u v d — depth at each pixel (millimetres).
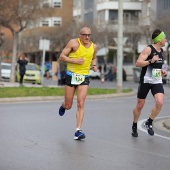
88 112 17844
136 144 10875
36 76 41781
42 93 25531
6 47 90562
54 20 88750
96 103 22125
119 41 29281
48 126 13617
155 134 12477
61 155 9484
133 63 69938
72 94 11695
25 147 10305
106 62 72688
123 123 14602
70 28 74250
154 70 11344
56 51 82312
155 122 15141
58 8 89375
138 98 11680
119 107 20016
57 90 27469
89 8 84375
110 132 12695
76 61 11211
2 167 8391
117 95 27188
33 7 39594
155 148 10375
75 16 90625
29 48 84688
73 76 11453
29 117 15766
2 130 12703
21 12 39062
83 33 11258
